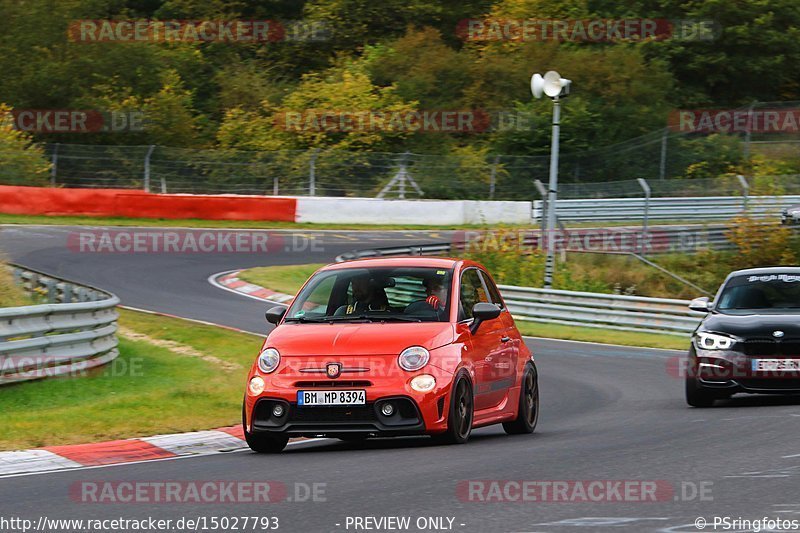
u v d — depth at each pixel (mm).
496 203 146375
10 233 112375
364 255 100375
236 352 61188
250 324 74312
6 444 34406
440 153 172000
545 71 185250
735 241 113875
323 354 32719
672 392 52625
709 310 48375
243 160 151750
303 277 100688
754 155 167875
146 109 175250
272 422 32812
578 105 174375
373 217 141750
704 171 165375
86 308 50281
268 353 33469
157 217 131625
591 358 69688
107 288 87062
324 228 135750
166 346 61812
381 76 190375
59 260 98750
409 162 153000
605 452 31312
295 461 31125
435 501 23812
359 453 32500
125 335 64188
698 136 175750
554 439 35625
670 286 106625
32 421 38312
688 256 114500
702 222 123438
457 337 34125
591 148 171625
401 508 23109
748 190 120875
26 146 160500
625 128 175625
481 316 35281
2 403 42031
